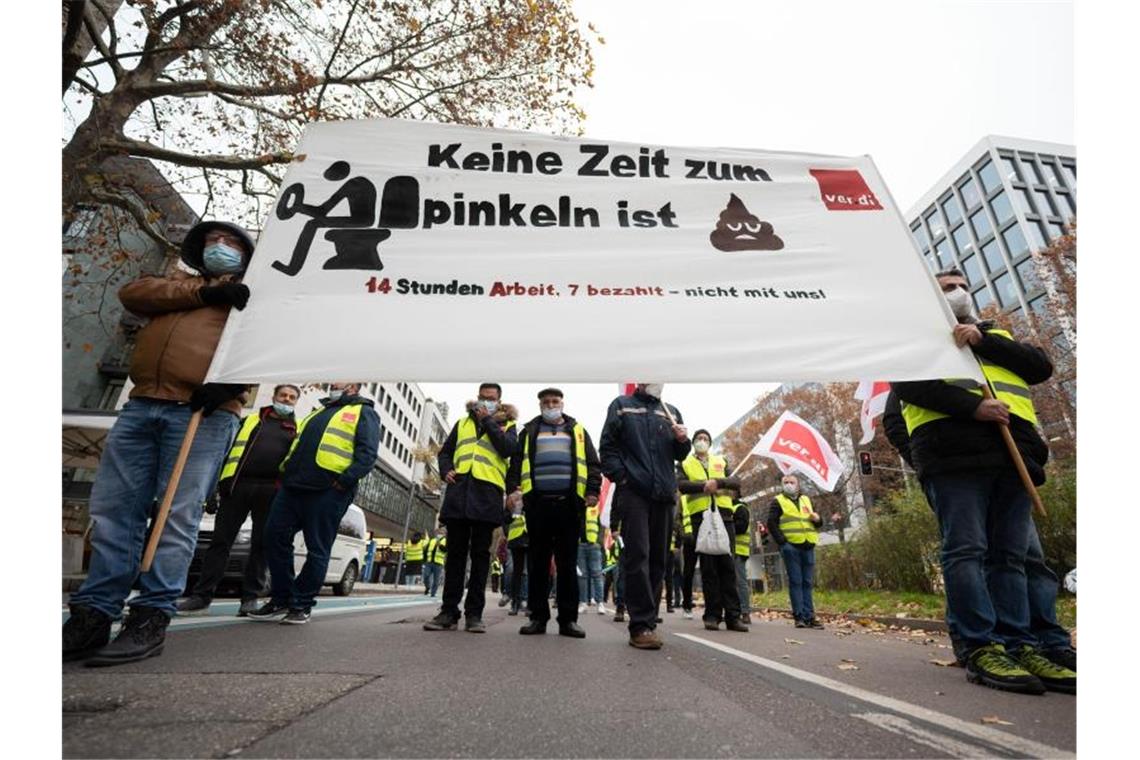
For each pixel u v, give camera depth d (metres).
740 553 7.79
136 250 16.69
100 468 2.83
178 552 2.86
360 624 5.04
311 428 4.95
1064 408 20.38
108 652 2.56
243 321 2.86
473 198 3.28
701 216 3.38
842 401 31.77
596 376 2.93
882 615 8.65
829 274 3.28
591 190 3.39
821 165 3.61
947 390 3.12
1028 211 38.50
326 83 10.09
